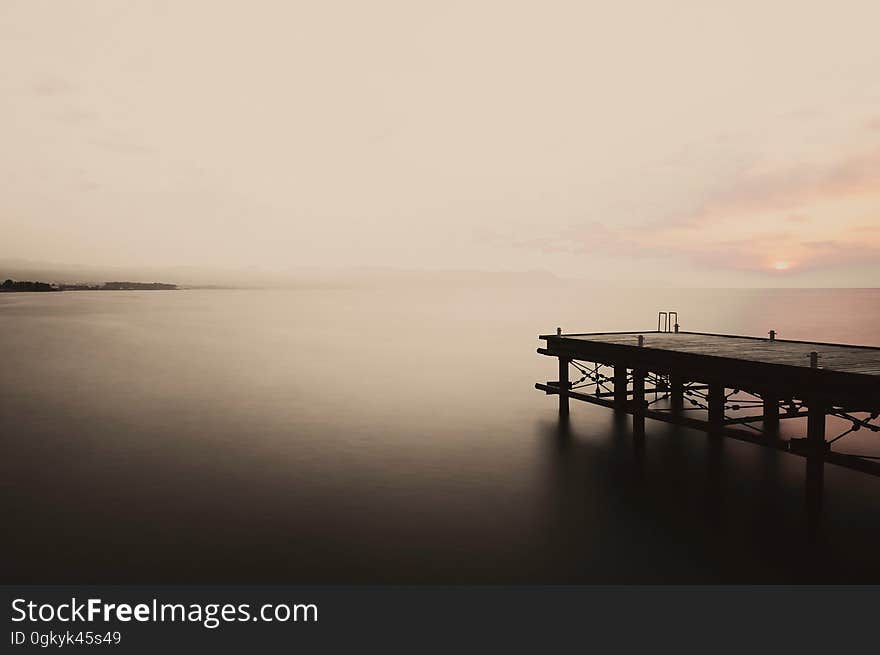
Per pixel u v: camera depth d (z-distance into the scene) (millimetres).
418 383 24250
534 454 13789
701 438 15266
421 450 14133
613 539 9117
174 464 12891
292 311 87375
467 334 48156
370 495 11023
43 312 77250
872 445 14344
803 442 9711
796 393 9820
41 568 8188
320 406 19438
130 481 11742
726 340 15766
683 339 16141
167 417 17656
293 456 13570
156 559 8445
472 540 9102
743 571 8094
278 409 18891
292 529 9477
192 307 98812
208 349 36625
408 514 10109
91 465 12766
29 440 14844
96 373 26406
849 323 58312
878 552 8609
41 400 20219
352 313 82375
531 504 10594
